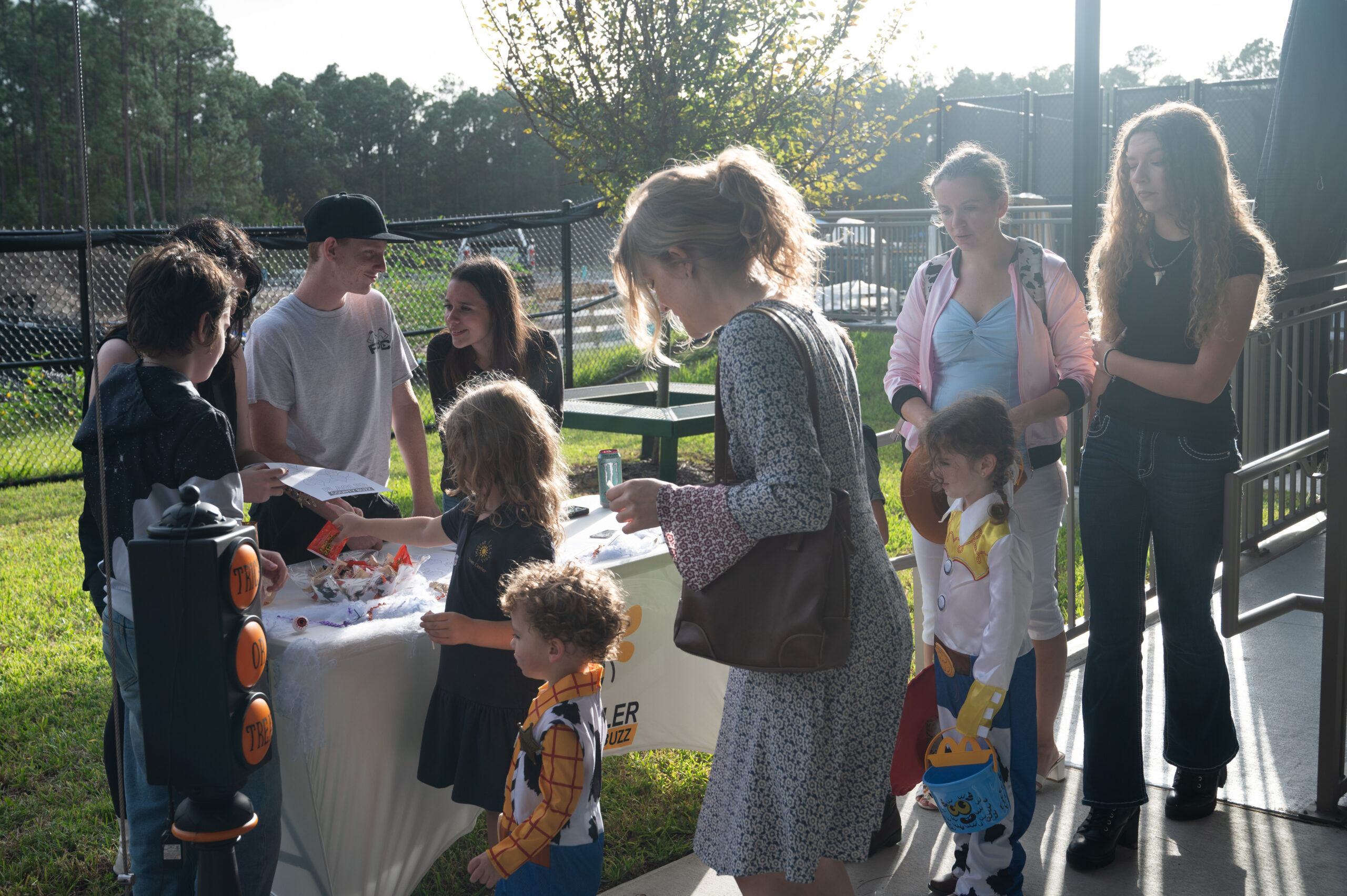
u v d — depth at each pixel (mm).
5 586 5695
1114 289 2787
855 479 1874
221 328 2223
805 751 1826
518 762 2188
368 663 2414
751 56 7043
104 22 64812
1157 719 3656
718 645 1780
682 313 1949
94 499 2127
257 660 1765
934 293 3164
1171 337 2707
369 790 2471
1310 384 5266
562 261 10805
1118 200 2766
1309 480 4703
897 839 2959
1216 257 2543
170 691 1705
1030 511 3064
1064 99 13570
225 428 2078
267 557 2639
